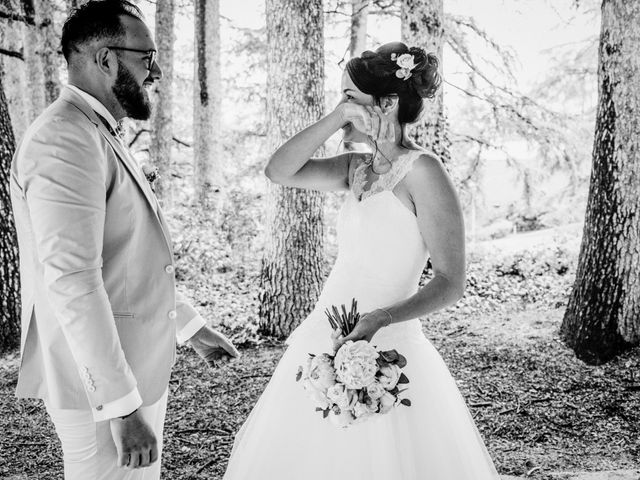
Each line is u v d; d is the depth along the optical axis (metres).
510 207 10.28
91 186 1.72
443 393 2.31
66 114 1.77
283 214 5.74
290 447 2.27
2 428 4.13
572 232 8.78
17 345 5.32
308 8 5.57
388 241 2.26
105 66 1.90
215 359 2.46
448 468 2.21
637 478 3.29
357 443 2.19
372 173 2.35
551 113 8.81
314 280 5.82
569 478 3.38
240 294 7.15
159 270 2.03
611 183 5.02
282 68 5.63
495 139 9.14
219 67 9.23
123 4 1.93
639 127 4.91
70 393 1.88
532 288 6.80
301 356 2.36
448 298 2.15
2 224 5.32
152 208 2.00
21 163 1.73
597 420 4.21
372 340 2.25
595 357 5.00
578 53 8.48
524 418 4.27
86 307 1.66
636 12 4.87
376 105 2.26
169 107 9.47
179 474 3.55
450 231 2.18
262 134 10.30
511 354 5.26
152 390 2.03
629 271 4.96
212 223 8.40
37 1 7.92
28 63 7.89
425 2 6.44
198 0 9.06
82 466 1.96
